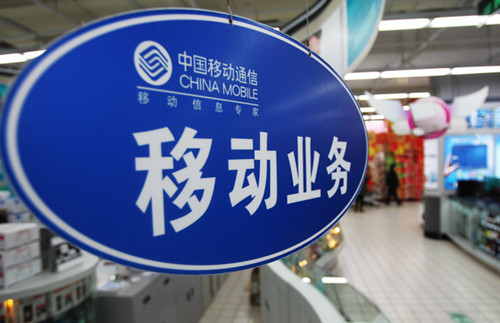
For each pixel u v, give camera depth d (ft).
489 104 24.39
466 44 25.14
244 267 2.91
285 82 3.32
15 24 18.76
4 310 7.82
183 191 2.54
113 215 2.21
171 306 12.71
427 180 27.30
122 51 2.29
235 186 2.86
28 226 8.47
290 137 3.33
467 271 19.67
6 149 1.82
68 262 9.06
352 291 8.77
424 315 14.90
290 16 19.56
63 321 8.72
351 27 8.35
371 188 43.98
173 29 2.57
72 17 18.65
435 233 26.55
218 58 2.82
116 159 2.22
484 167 25.81
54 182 1.97
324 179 3.67
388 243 25.64
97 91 2.16
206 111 2.71
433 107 21.84
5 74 19.21
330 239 17.99
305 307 8.19
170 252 2.47
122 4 17.28
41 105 1.93
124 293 10.46
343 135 3.91
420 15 14.51
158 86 2.45
